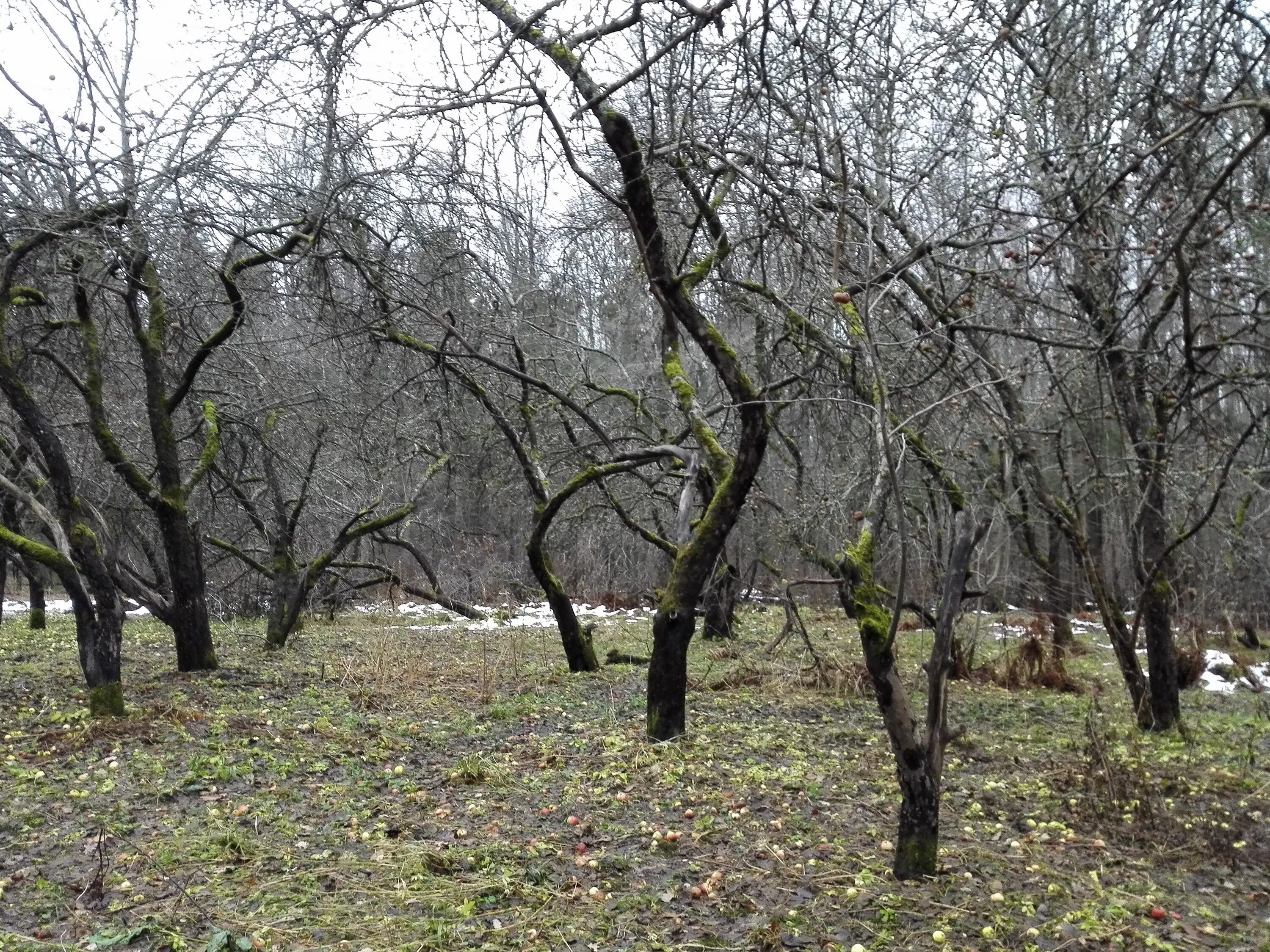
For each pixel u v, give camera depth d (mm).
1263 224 7043
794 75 6828
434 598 17812
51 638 15727
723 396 12008
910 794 5371
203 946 4496
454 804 6656
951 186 9445
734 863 5602
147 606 11602
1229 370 8422
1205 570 14961
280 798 6688
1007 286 6941
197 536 11750
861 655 13469
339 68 7688
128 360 13359
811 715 10133
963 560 5277
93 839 5812
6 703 9453
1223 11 6141
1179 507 10984
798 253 8625
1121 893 5328
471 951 4504
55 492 8758
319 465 15922
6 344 10180
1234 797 7359
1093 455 8898
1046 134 8188
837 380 9445
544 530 12133
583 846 5777
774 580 21359
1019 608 19125
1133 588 18906
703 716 9672
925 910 4953
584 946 4551
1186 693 13258
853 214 6395
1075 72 7684
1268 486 10359
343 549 14766
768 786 7148
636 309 15211
